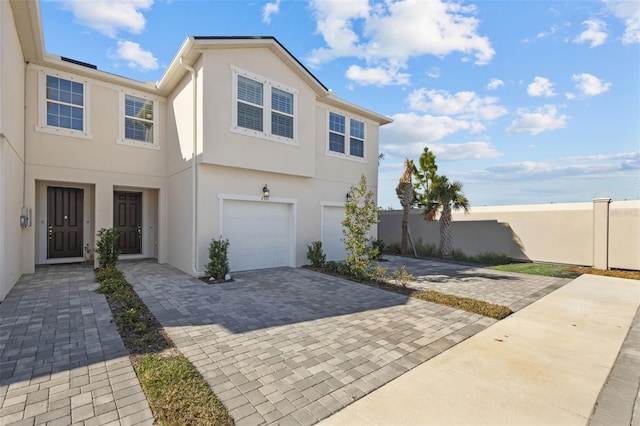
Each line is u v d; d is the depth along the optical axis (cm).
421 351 443
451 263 1353
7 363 380
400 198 1761
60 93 954
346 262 1054
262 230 1076
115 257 974
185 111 1003
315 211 1229
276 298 709
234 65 959
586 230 1291
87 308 593
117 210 1198
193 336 481
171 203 1114
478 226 1586
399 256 1591
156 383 332
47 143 926
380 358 418
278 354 423
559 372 388
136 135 1103
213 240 906
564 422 290
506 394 335
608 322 587
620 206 1215
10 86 672
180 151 1042
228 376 362
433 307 663
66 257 1082
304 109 1153
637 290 863
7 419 275
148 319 552
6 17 626
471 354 436
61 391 322
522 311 653
